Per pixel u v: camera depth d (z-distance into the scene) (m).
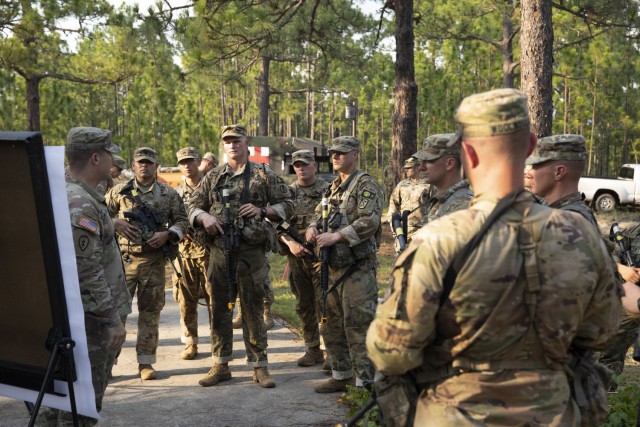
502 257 1.81
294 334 6.97
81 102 36.66
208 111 48.00
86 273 3.26
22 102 24.16
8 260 2.69
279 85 40.88
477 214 1.86
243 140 5.11
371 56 22.08
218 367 5.29
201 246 5.76
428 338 1.89
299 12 16.56
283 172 18.86
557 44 26.19
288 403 4.83
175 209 5.65
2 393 2.87
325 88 35.72
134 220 5.39
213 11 13.05
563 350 1.85
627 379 5.11
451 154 3.86
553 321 1.82
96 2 17.55
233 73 18.80
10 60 18.05
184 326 6.00
